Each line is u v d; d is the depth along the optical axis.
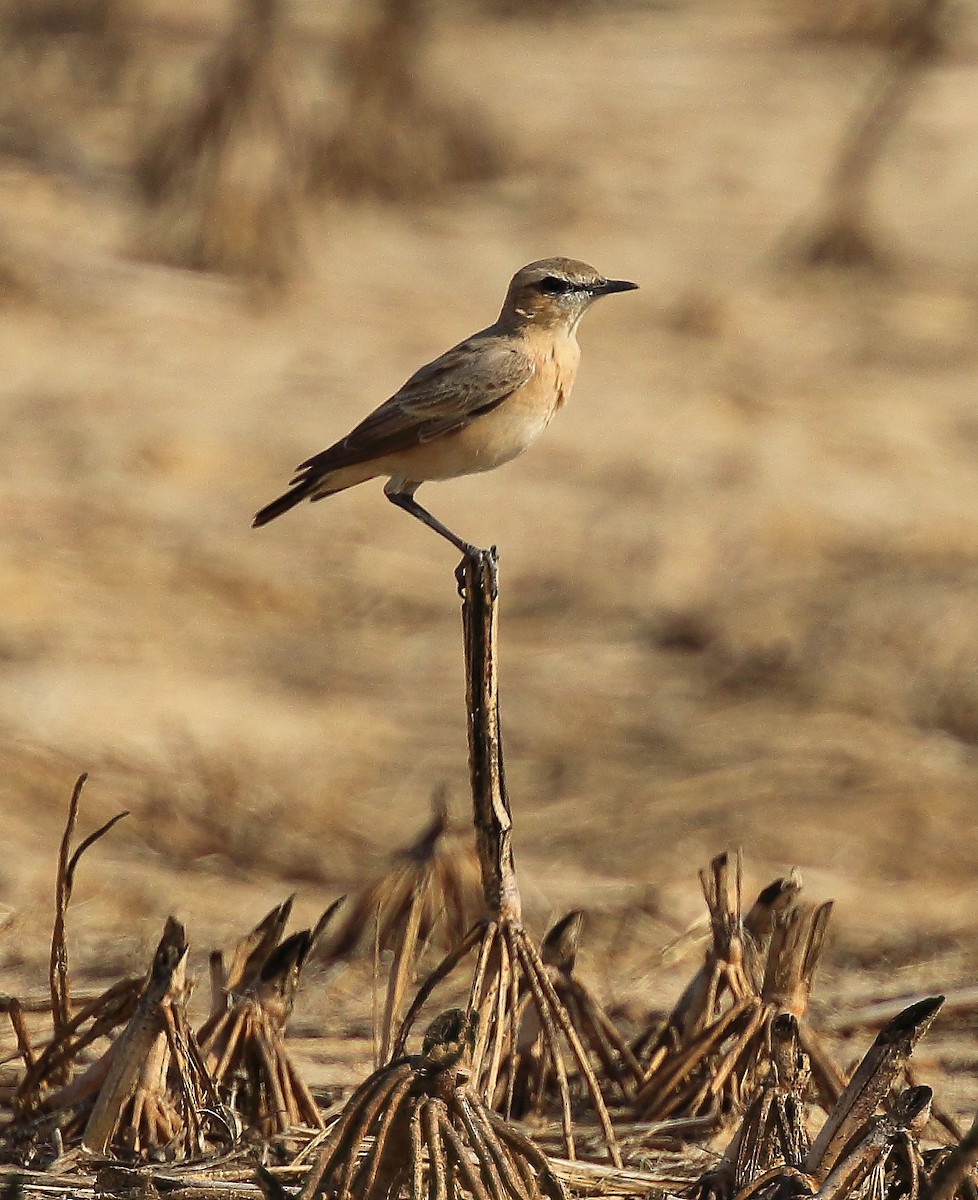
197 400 22.34
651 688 16.33
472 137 32.50
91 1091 7.61
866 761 14.83
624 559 18.92
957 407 23.67
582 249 29.45
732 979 8.36
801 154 35.12
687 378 24.23
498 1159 6.10
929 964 11.14
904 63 33.28
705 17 45.41
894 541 19.42
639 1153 7.78
